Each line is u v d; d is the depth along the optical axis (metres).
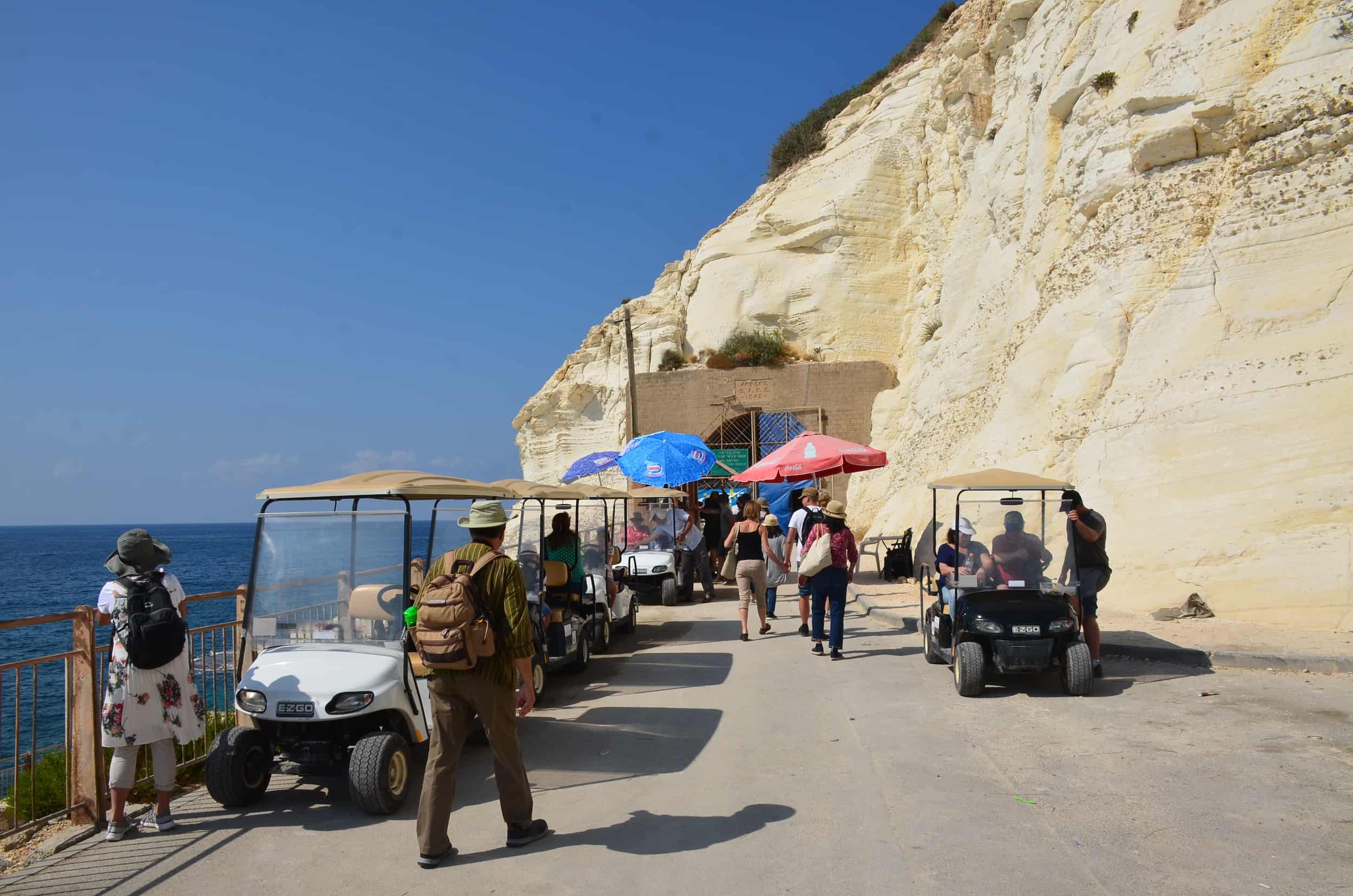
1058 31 20.97
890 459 27.31
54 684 21.67
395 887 4.93
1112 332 14.95
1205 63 14.77
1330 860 4.62
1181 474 12.57
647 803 6.12
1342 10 13.30
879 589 17.03
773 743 7.46
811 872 4.83
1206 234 14.42
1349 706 7.50
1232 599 11.33
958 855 4.93
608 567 12.98
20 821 6.49
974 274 25.19
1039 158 20.47
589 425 38.00
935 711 8.17
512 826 5.42
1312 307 12.39
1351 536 10.81
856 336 30.92
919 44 37.84
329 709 6.13
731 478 28.17
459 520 7.56
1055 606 8.77
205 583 54.53
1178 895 4.33
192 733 6.19
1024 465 16.03
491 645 5.30
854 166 32.72
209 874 5.23
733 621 15.02
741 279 32.69
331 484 7.09
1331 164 12.80
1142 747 6.71
